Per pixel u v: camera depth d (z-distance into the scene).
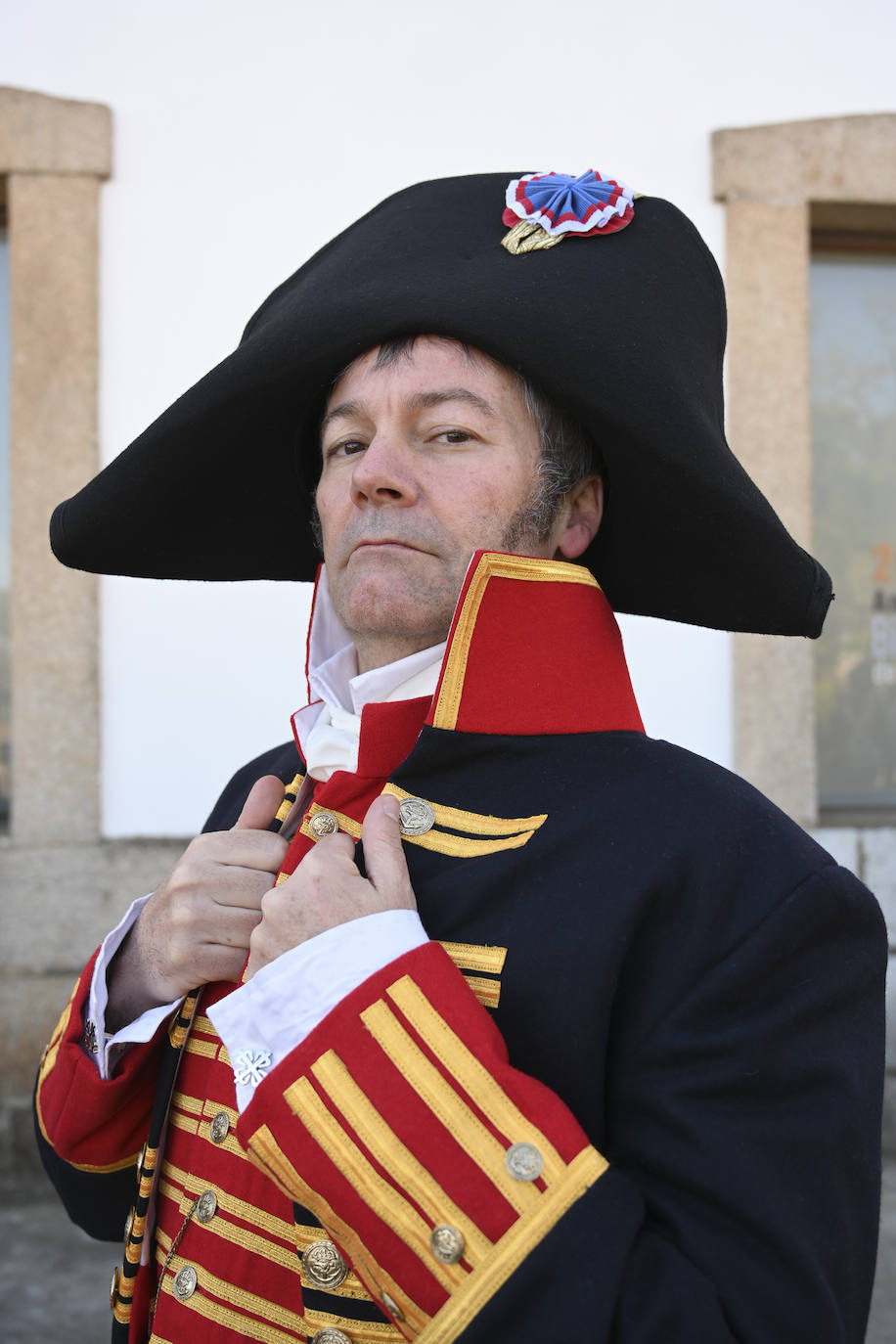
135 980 1.11
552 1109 0.83
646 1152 0.85
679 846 0.94
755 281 3.43
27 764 3.35
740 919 0.91
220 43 3.37
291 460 1.27
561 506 1.12
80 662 3.35
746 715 3.40
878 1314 2.61
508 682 1.05
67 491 3.36
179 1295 1.00
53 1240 3.01
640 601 1.32
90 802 3.35
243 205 3.38
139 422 3.38
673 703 3.40
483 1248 0.79
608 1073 0.91
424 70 3.38
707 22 3.42
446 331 1.01
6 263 3.62
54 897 3.34
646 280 1.07
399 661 1.10
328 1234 0.86
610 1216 0.79
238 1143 1.00
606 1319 0.75
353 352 1.07
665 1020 0.88
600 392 1.00
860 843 3.44
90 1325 2.59
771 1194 0.81
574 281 1.04
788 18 3.43
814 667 3.73
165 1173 1.11
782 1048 0.86
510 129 3.39
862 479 3.76
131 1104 1.17
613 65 3.41
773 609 1.18
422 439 1.07
